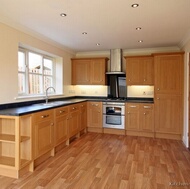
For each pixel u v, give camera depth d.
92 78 5.20
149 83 4.70
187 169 2.71
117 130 4.77
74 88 5.63
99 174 2.54
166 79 4.29
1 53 2.85
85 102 4.84
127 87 5.20
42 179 2.38
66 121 3.70
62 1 2.29
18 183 2.27
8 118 2.46
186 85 3.87
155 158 3.13
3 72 2.90
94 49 5.20
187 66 3.78
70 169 2.68
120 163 2.91
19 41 3.22
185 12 2.61
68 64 5.22
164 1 2.29
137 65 4.78
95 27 3.28
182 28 3.32
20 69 3.67
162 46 4.78
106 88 5.42
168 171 2.64
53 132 3.19
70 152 3.40
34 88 4.10
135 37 3.93
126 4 2.37
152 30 3.44
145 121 4.49
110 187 2.21
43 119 2.87
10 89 3.04
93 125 4.93
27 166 2.59
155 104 4.39
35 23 3.08
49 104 3.65
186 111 3.84
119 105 4.68
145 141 4.14
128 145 3.84
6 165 2.42
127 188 2.18
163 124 4.35
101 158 3.12
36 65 4.19
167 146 3.79
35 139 2.66
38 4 2.38
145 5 2.40
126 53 5.22
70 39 4.09
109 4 2.37
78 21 2.98
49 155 3.18
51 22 3.03
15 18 2.86
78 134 4.41
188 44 3.75
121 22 3.02
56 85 4.91
